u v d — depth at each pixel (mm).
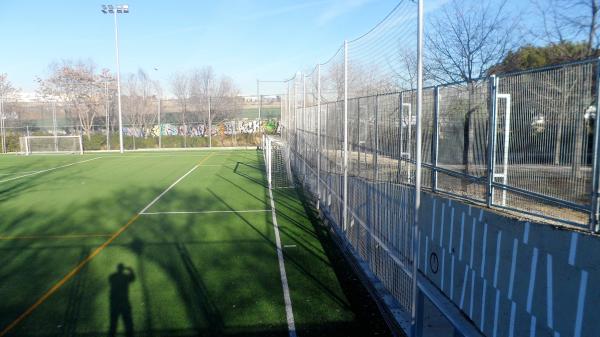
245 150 36656
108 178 19016
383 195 5449
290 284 6258
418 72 3643
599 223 2979
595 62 3084
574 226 3211
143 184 17016
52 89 41031
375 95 6152
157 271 6871
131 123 40531
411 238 4359
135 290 6098
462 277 4820
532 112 3799
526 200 3918
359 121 7027
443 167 5500
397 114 5473
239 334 4789
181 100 40750
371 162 6496
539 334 3357
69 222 10445
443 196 5484
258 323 5043
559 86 3467
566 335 3035
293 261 7309
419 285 4109
